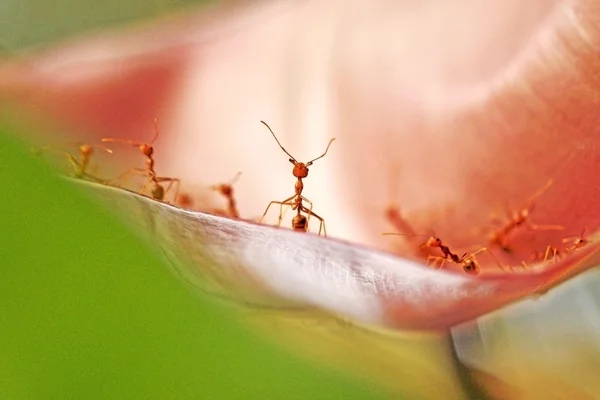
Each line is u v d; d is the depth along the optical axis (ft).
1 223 0.54
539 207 0.60
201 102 0.63
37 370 0.53
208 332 0.54
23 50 0.59
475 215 0.62
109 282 0.54
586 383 0.56
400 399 0.55
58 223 0.54
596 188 0.60
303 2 0.65
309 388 0.54
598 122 0.60
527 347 0.56
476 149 0.62
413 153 0.64
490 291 0.54
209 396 0.54
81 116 0.59
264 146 0.64
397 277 0.53
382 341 0.55
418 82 0.64
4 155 0.55
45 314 0.53
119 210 0.54
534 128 0.61
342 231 0.63
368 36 0.65
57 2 0.59
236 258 0.54
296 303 0.54
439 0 0.64
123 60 0.61
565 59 0.61
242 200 0.63
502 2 0.63
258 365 0.54
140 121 0.61
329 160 0.64
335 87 0.65
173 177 0.62
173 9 0.62
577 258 0.56
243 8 0.64
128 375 0.53
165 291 0.54
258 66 0.64
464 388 0.55
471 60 0.64
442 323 0.55
